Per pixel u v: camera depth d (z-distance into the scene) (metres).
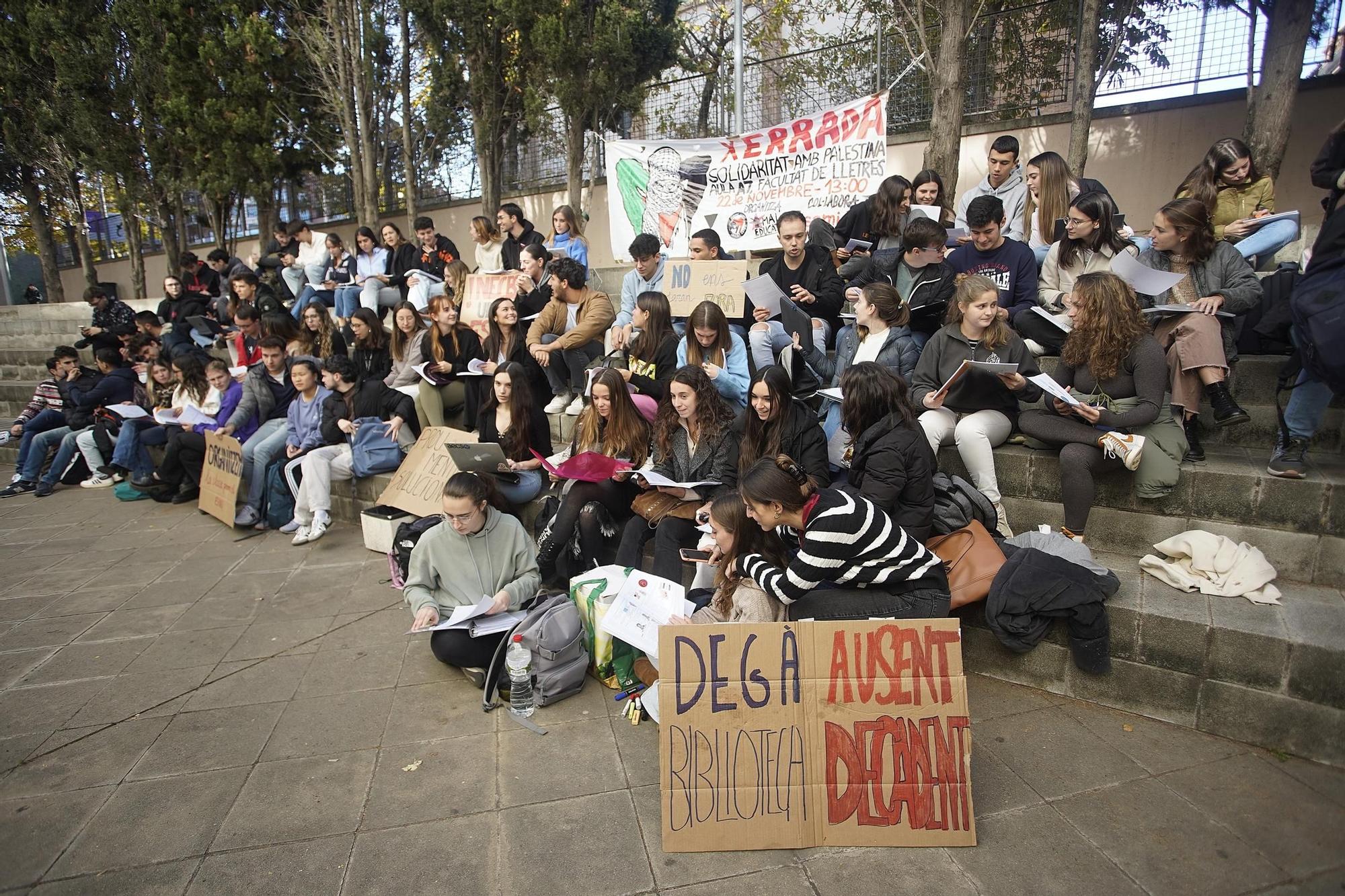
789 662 2.57
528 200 12.91
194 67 12.14
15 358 11.65
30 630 4.28
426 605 3.54
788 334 4.73
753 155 7.56
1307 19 5.89
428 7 10.66
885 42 9.20
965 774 2.47
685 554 3.71
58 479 7.79
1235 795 2.60
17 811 2.73
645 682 3.33
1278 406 3.38
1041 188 5.19
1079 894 2.23
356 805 2.71
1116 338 3.50
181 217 14.71
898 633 2.57
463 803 2.71
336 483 6.14
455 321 6.38
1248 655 2.81
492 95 11.16
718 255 5.70
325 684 3.60
